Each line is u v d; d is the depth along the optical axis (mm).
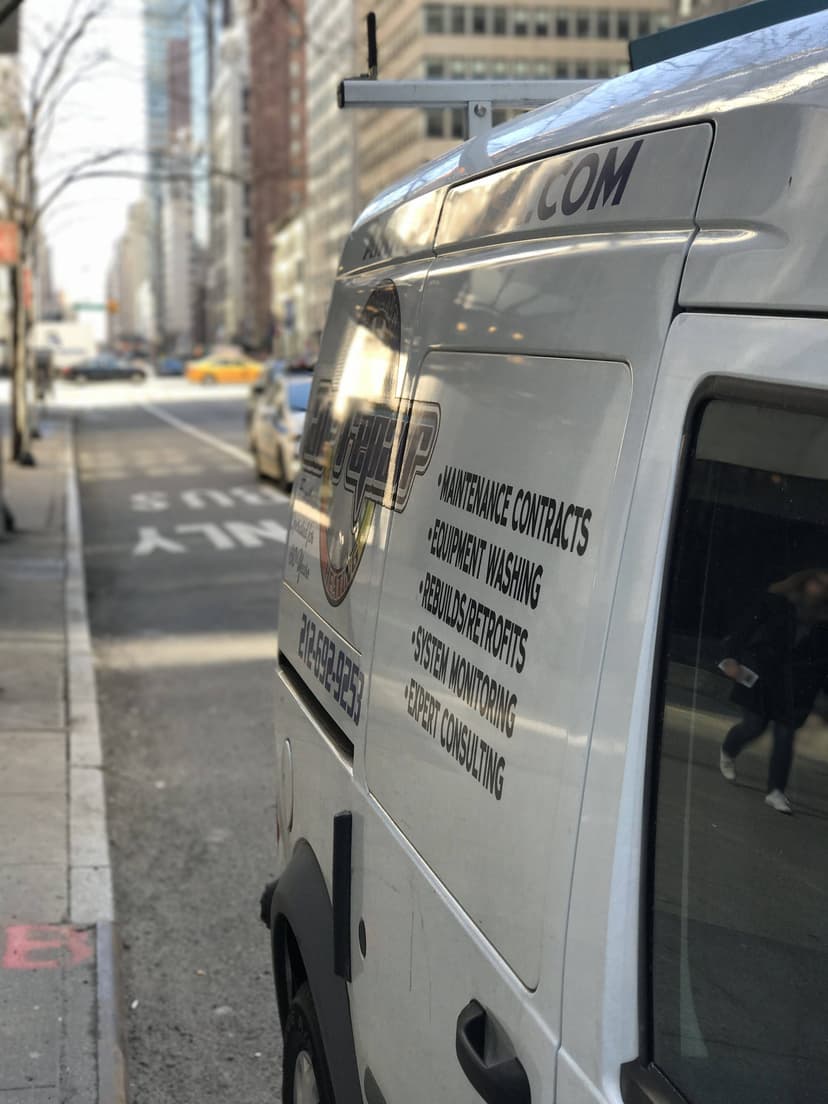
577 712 1782
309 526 3539
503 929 1975
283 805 3670
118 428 42062
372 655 2736
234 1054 4258
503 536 2107
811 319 1442
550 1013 1806
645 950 1667
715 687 1563
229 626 11094
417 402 2662
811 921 1434
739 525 1525
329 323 3641
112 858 5914
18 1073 3854
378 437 2910
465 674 2199
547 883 1828
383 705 2639
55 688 8562
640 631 1663
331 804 3004
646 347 1735
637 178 1847
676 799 1624
